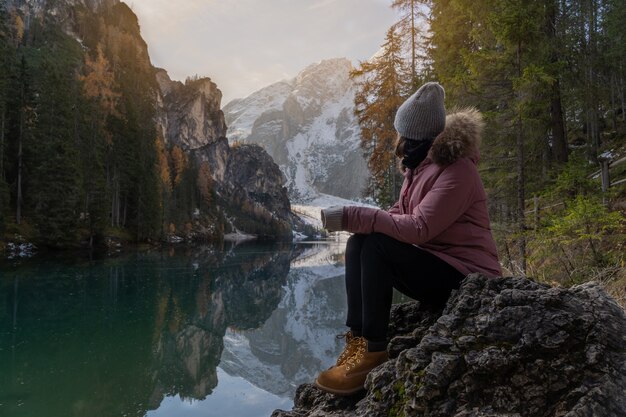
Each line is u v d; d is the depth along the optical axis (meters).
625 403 1.28
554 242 6.19
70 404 6.27
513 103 7.93
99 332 10.34
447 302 1.78
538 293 1.55
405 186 2.09
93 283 17.53
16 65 40.09
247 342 11.22
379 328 1.87
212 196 114.44
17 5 91.75
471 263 1.83
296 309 16.16
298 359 9.98
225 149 166.38
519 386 1.41
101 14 134.38
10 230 31.09
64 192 33.47
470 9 9.51
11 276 18.17
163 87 152.12
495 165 9.27
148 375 7.79
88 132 42.72
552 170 9.22
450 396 1.47
